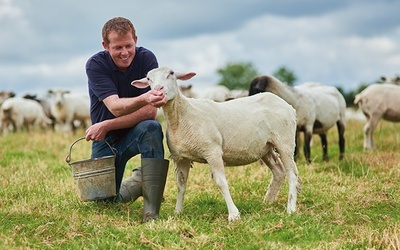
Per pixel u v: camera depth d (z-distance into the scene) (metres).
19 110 20.78
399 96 13.42
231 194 7.87
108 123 6.78
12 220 6.24
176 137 6.42
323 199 7.38
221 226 6.10
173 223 6.07
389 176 8.87
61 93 20.39
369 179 8.66
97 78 6.77
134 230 5.96
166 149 12.30
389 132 15.36
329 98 11.84
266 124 6.82
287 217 6.31
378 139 14.28
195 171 9.39
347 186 8.13
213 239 5.75
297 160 11.26
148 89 7.03
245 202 7.31
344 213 6.72
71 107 20.53
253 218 6.36
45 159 11.30
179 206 6.82
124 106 6.42
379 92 13.40
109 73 6.84
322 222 6.32
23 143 14.02
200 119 6.39
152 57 7.00
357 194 7.54
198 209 6.91
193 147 6.39
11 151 12.30
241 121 6.64
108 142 7.10
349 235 5.90
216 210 6.89
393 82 20.55
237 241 5.73
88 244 5.70
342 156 11.64
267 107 6.92
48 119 22.53
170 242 5.64
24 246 5.53
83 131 20.00
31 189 7.97
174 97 6.22
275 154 7.35
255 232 5.85
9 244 5.52
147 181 6.51
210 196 7.64
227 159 6.68
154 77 6.16
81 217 6.38
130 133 6.86
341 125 12.36
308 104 11.10
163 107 6.34
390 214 6.84
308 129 11.16
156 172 6.51
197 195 7.81
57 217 6.31
